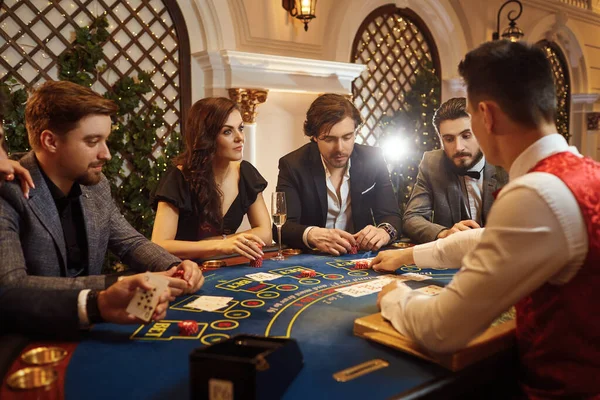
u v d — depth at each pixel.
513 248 1.06
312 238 2.49
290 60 4.67
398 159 5.97
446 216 2.82
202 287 1.85
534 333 1.20
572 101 8.23
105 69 3.93
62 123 1.78
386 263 2.05
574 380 1.14
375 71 5.76
